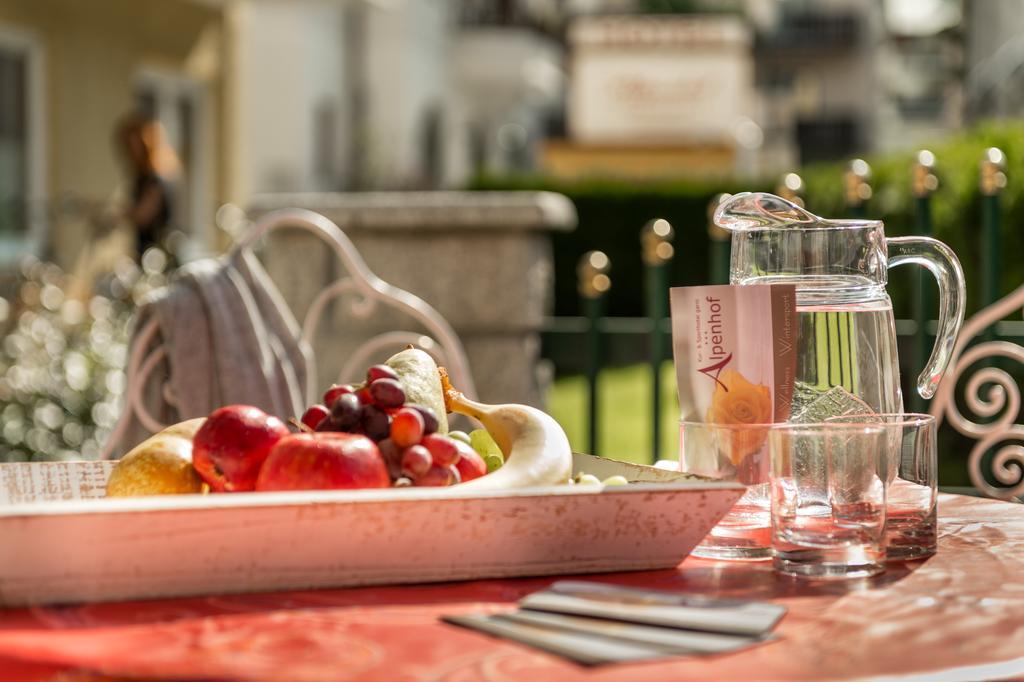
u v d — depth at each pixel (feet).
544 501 3.76
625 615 3.31
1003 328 11.26
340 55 59.98
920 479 4.24
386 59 61.72
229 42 41.73
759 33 113.80
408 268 13.62
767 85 121.39
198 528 3.52
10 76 30.73
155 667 2.94
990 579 3.91
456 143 77.20
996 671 2.99
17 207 29.96
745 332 4.28
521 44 73.10
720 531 4.23
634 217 37.58
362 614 3.45
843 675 2.92
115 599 3.56
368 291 8.50
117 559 3.51
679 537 3.98
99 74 34.01
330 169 59.06
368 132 55.62
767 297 4.28
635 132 47.73
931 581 3.89
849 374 4.33
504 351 13.61
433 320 8.50
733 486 3.92
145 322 8.04
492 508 3.72
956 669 2.99
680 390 4.39
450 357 8.50
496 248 13.56
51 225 30.42
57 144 32.04
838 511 3.97
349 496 3.60
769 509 4.20
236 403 7.91
